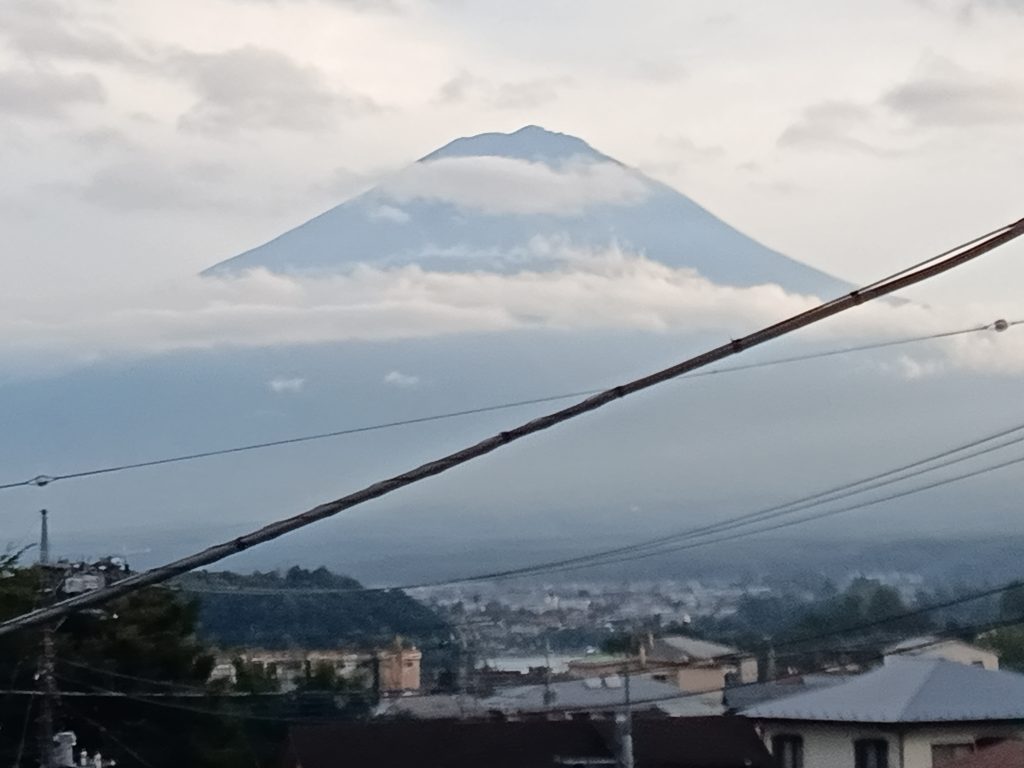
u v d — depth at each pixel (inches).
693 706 1724.9
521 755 1478.8
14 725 1438.2
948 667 1469.0
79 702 1488.7
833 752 1406.3
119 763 1528.1
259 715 1654.8
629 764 1331.2
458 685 1700.3
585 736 1499.8
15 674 1378.0
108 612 1466.5
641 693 1699.1
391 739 1510.8
